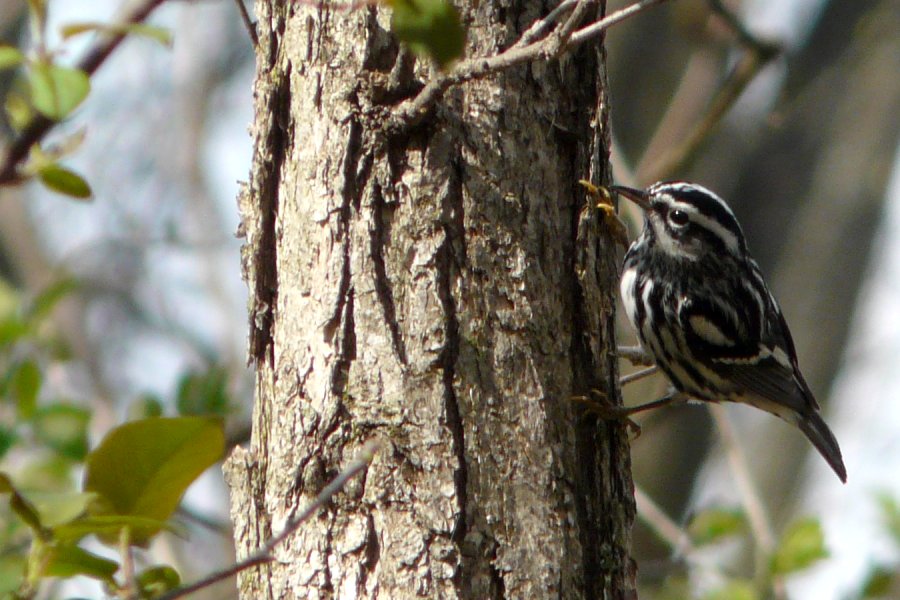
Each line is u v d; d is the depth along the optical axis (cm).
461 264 870
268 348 916
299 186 896
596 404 909
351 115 874
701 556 1650
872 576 1558
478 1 897
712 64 2077
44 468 1350
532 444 871
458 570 839
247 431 1450
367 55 879
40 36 708
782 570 1512
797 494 2412
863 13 2438
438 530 841
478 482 853
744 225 2450
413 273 866
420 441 850
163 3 773
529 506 862
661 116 2188
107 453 756
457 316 864
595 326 927
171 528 702
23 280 2211
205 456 770
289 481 873
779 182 2466
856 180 2472
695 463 2238
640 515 1662
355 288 869
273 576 873
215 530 1490
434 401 853
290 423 881
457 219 873
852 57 2531
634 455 2220
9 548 1222
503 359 871
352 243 873
